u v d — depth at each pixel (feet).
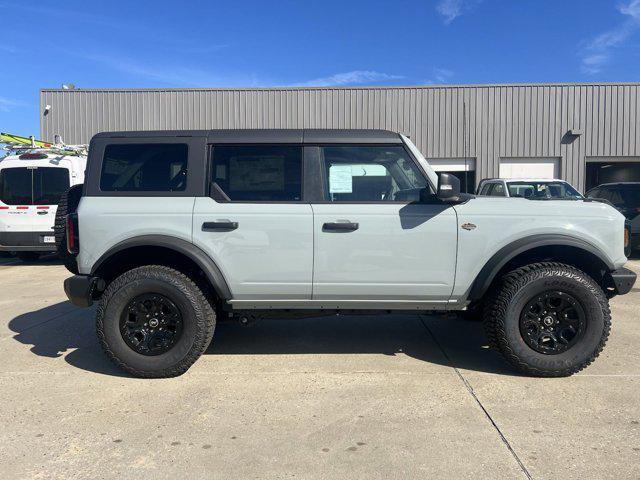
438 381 13.04
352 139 13.56
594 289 12.75
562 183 35.96
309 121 58.13
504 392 12.23
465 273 13.21
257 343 16.52
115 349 13.12
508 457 9.27
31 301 23.17
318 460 9.24
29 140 36.86
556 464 9.02
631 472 8.75
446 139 57.88
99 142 13.73
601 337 12.84
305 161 13.51
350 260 13.19
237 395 12.23
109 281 14.32
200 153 13.51
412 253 13.16
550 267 12.96
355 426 10.57
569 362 12.87
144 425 10.66
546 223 13.10
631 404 11.45
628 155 57.47
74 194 15.06
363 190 13.53
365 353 15.46
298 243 13.16
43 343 16.60
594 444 9.70
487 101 57.57
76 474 8.82
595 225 13.15
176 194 13.41
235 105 58.34
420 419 10.85
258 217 13.16
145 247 13.47
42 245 34.81
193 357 13.19
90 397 12.13
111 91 58.80
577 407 11.33
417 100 57.67
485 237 13.10
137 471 8.91
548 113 57.52
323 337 17.16
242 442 9.93
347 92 57.82
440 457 9.30
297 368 14.14
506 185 36.27
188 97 58.49
